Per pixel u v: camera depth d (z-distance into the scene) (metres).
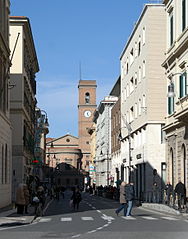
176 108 40.72
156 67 54.06
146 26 54.91
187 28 37.38
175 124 40.69
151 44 54.16
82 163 172.62
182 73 38.44
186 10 38.12
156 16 54.34
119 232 18.23
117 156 80.38
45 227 21.08
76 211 35.56
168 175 44.31
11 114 53.84
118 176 78.88
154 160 53.59
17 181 53.22
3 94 39.31
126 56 69.38
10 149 43.12
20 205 29.41
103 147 104.75
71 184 163.75
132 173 63.12
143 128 56.50
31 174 67.00
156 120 53.78
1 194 37.12
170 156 43.91
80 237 16.42
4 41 37.66
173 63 42.03
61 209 38.84
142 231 18.69
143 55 56.47
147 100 54.06
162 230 19.17
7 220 24.61
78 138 176.50
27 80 59.69
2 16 38.12
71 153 166.88
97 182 120.19
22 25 54.34
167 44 44.62
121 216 28.84
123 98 72.19
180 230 19.22
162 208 35.34
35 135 75.69
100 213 32.28
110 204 48.88
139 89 58.88
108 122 99.44
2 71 38.84
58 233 18.08
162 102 53.88
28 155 61.75
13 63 54.03
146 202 48.31
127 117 67.81
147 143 53.72
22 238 16.41
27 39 58.50
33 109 72.69
